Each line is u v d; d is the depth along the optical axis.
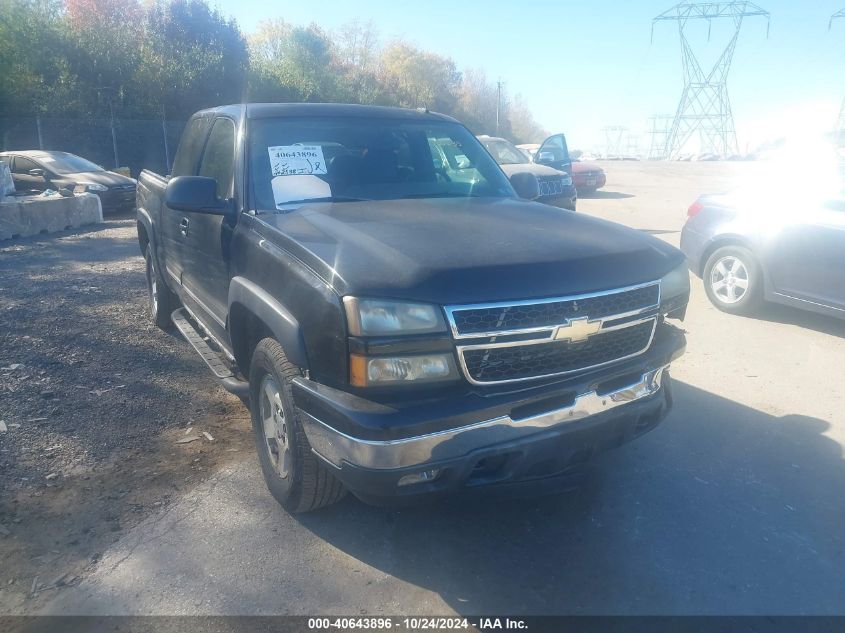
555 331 3.00
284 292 3.28
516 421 2.98
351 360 2.87
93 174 16.69
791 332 6.83
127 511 3.69
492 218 3.77
